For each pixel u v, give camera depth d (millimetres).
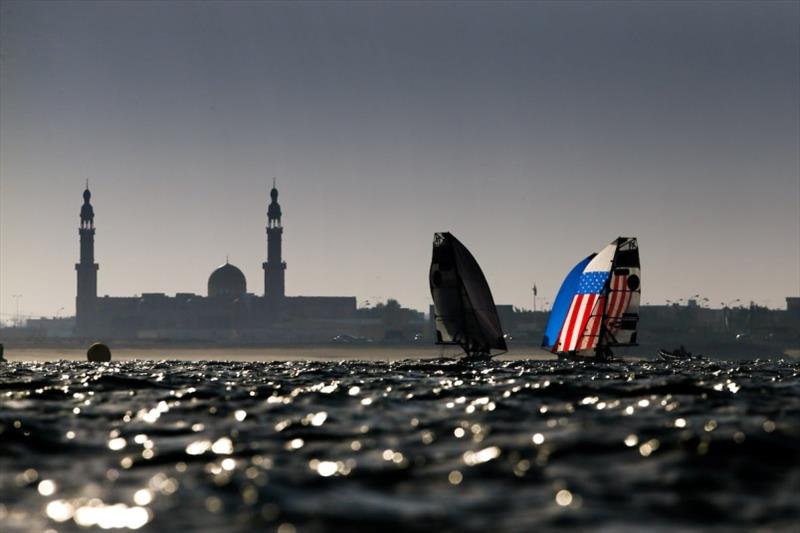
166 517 29234
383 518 29109
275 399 66688
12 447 41969
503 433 45906
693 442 41312
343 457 39469
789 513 29422
